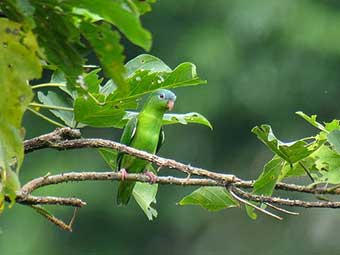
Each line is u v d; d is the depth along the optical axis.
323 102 20.02
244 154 20.11
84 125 4.61
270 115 20.00
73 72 3.52
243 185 4.54
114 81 3.29
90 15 3.49
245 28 19.91
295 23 19.83
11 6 3.34
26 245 17.97
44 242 18.17
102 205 18.94
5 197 4.22
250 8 19.91
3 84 3.39
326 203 4.55
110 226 19.20
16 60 3.39
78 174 4.45
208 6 20.22
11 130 3.39
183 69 4.47
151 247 19.61
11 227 17.95
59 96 4.68
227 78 19.81
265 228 18.47
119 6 3.00
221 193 4.84
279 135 20.02
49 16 3.34
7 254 17.81
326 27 19.75
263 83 19.91
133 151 4.50
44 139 4.46
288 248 18.09
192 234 19.41
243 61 19.91
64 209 18.42
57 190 17.86
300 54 19.91
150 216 5.10
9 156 3.38
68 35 3.38
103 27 3.27
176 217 19.34
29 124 18.64
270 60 19.91
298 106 19.98
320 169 4.66
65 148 4.48
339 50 19.78
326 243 18.06
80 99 4.42
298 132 19.98
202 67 19.81
